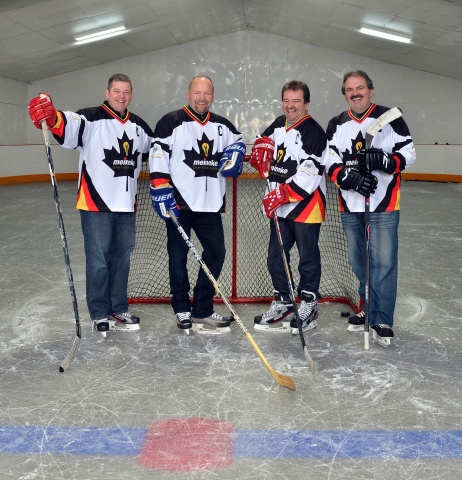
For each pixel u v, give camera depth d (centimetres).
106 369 261
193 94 294
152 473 180
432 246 562
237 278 434
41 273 445
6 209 840
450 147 1312
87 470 181
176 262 308
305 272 312
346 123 291
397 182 288
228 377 252
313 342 297
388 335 289
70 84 1435
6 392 237
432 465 184
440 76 1415
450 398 231
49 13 976
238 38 1427
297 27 1303
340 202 300
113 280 313
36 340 299
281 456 189
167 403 227
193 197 301
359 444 196
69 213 800
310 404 226
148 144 312
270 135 317
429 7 970
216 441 198
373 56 1402
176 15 1169
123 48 1338
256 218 712
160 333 310
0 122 1312
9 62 1215
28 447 195
